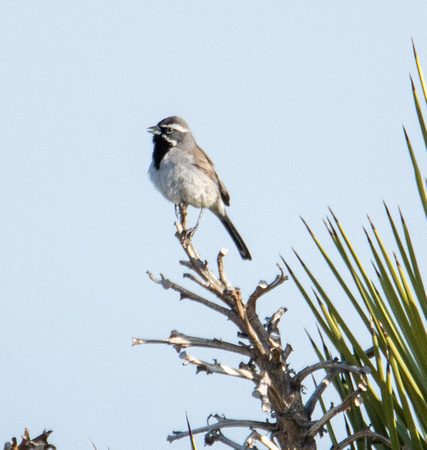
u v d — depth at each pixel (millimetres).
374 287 5055
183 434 5328
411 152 5266
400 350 4988
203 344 5336
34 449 4656
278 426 5168
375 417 5066
